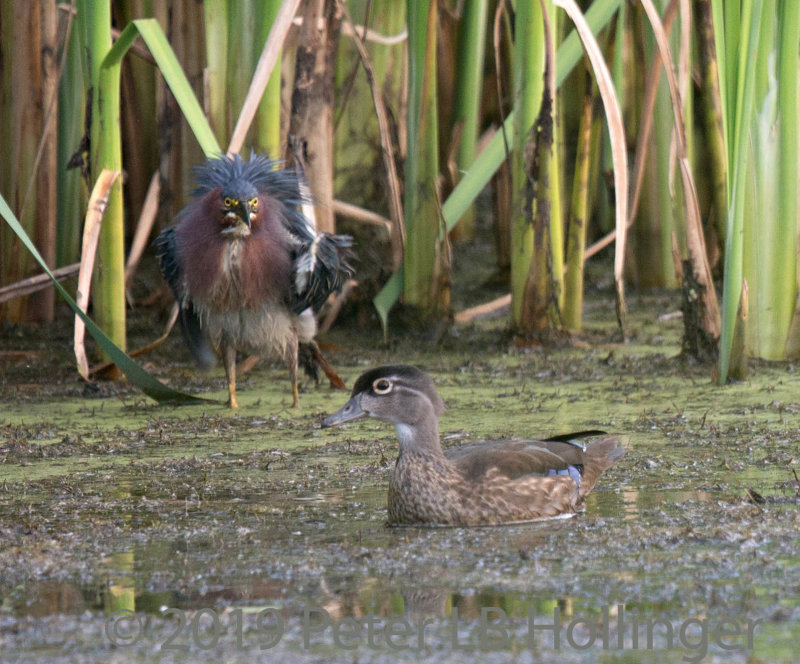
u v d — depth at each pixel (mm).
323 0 15266
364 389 8586
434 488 8406
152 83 18547
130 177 18797
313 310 13336
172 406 13227
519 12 14641
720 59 12398
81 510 8930
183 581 7121
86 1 12906
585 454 9352
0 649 6094
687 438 11016
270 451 10930
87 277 12953
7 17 15984
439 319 16578
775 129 13992
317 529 8336
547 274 15727
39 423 12281
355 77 16984
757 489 9125
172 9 16125
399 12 16938
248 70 14062
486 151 16094
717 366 13547
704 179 17484
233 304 12812
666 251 19234
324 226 15805
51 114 15414
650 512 8555
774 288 14500
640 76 17625
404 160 17328
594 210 21312
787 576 6953
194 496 9336
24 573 7348
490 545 7820
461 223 22891
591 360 15039
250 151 14102
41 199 16375
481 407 12734
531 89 14867
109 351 12688
